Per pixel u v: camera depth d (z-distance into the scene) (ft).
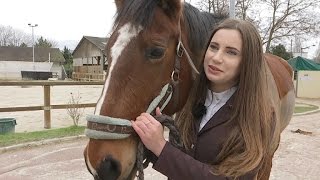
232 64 5.17
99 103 5.10
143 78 5.24
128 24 5.20
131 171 5.30
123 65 5.12
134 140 5.27
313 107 45.55
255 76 5.15
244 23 5.23
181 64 5.90
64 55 204.44
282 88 9.24
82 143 20.77
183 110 5.94
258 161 4.83
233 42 5.13
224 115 5.27
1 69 175.01
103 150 4.92
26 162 16.67
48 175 14.87
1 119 23.27
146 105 5.35
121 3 5.70
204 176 4.83
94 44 141.49
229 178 4.83
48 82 24.58
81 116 30.27
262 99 5.18
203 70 5.75
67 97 50.44
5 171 15.26
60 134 22.15
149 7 5.23
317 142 22.75
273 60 10.34
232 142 5.00
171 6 5.49
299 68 64.54
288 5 63.10
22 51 187.62
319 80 63.41
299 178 15.14
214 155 5.16
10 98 48.34
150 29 5.22
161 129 5.05
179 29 5.67
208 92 5.74
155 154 5.11
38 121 28.19
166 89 5.54
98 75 101.76
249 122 5.03
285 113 10.07
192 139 5.59
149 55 5.24
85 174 15.07
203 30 6.50
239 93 5.18
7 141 19.88
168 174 5.00
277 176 15.34
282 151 20.03
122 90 5.12
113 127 4.94
